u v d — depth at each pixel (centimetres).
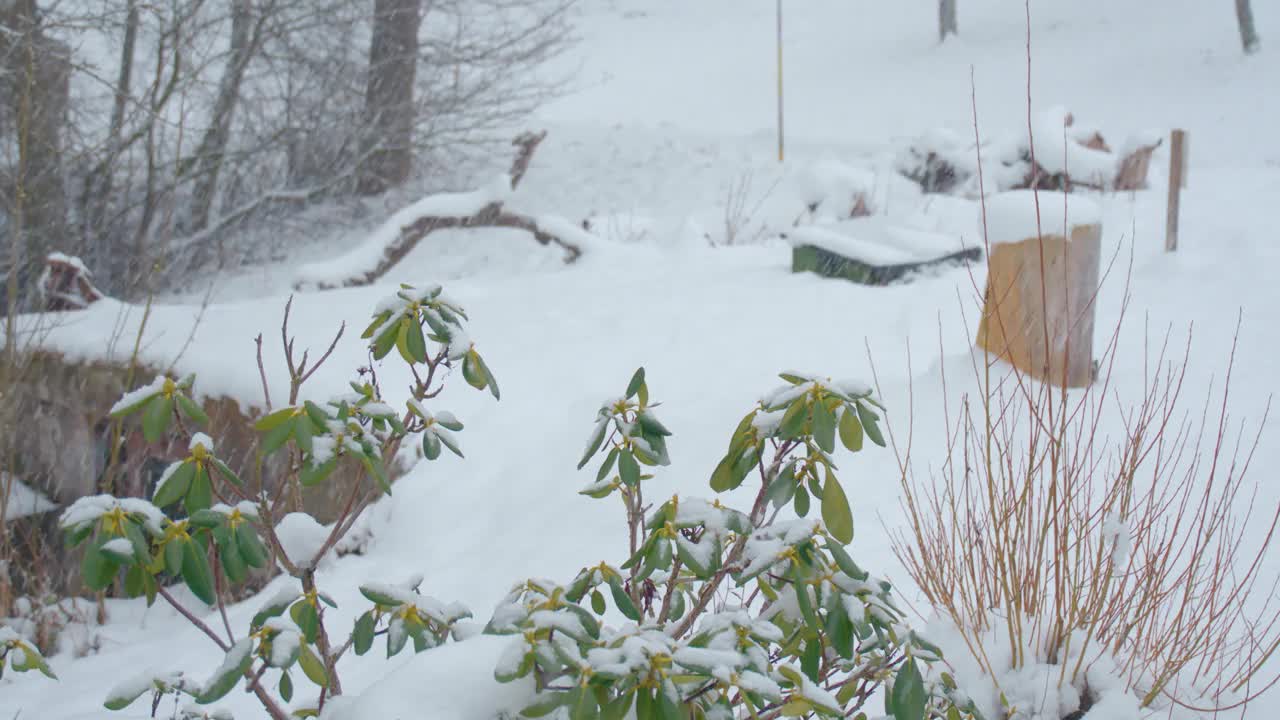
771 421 201
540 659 153
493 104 1786
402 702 167
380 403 201
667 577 213
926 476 459
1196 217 1003
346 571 466
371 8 1641
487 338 721
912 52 2992
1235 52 2539
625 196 1875
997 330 551
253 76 1501
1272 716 278
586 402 604
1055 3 3206
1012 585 310
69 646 438
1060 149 1289
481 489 526
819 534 187
